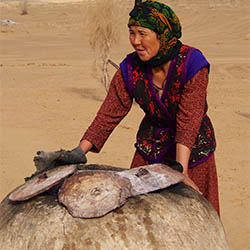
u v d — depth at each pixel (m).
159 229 1.85
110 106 2.70
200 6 40.59
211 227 2.05
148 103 2.62
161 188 2.01
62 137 8.80
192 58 2.43
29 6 48.41
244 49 24.17
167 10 2.34
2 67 17.69
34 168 7.29
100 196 1.89
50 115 10.52
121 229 1.81
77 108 11.25
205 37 29.00
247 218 5.74
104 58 12.13
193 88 2.43
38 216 1.90
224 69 17.89
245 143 8.76
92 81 15.14
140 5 2.33
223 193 6.44
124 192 1.93
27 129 9.32
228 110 11.46
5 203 2.13
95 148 2.70
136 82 2.59
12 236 1.89
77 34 30.61
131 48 22.84
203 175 2.79
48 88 13.77
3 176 6.92
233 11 38.00
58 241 1.79
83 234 1.79
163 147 2.73
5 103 11.62
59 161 2.26
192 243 1.88
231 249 5.01
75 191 1.93
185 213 1.98
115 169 2.37
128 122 9.99
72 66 18.22
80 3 49.22
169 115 2.61
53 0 57.72
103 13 11.80
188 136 2.41
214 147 2.80
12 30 30.81
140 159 2.84
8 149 8.09
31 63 18.84
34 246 1.81
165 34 2.35
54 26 33.97
